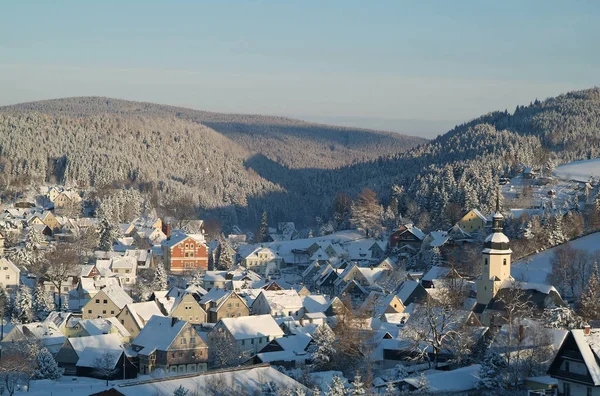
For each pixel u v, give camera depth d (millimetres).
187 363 141250
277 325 157625
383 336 142250
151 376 135500
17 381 127062
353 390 105938
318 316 179750
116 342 143000
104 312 173500
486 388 107938
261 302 185500
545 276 196875
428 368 128875
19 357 130000
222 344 145500
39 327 151125
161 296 193125
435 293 170875
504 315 150000
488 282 157500
